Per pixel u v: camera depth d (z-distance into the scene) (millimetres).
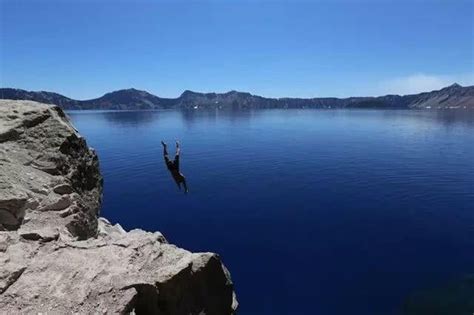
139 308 10227
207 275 13188
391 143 138500
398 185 69500
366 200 59656
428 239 43375
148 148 125312
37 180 15148
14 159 15438
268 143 139375
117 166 92875
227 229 47719
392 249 40812
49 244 11500
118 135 177750
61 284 9609
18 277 9664
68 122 19688
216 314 13781
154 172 84500
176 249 12969
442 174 79312
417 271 35750
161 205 58688
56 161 16641
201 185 71500
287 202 59125
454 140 149875
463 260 37781
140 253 11805
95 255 11234
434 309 29469
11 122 16938
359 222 49438
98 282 9859
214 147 127688
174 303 11320
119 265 10852
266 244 42719
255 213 53875
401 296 31594
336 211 54281
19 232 11672
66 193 16016
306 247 41688
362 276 35031
